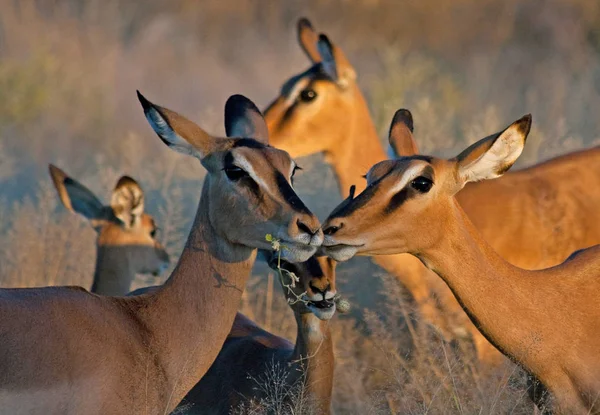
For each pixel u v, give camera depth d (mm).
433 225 9062
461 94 22688
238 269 8703
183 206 16344
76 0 29500
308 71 14219
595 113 21125
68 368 7734
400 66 23484
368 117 14328
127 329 8312
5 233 16000
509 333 9227
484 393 10641
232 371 10531
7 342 7543
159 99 25203
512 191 12719
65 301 8047
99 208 12586
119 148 20969
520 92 24109
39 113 22375
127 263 12367
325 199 16516
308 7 31609
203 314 8664
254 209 8414
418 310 12328
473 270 9188
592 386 9172
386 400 11445
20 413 7516
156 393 8344
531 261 12547
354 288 14117
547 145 17969
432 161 9094
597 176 13047
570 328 9250
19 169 19203
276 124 14039
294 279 9062
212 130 19203
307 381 10055
